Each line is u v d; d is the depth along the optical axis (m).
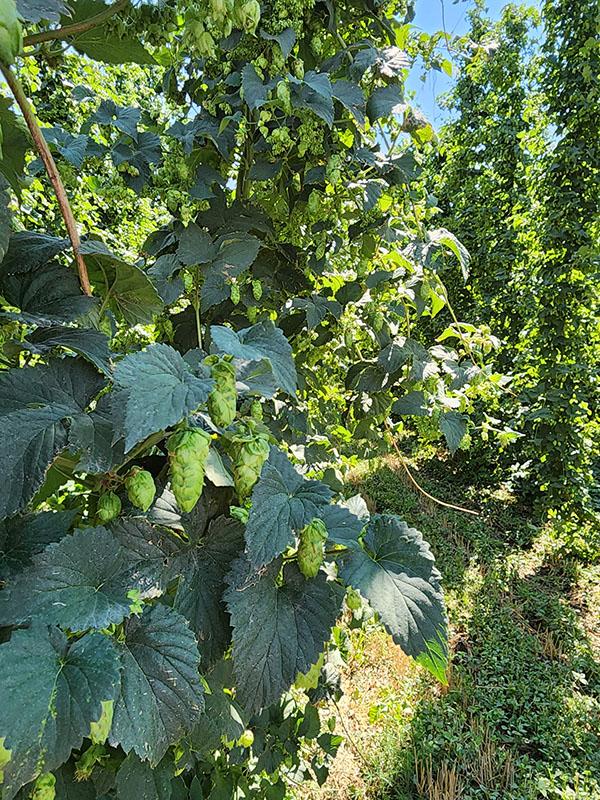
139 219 2.80
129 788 0.89
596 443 5.11
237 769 1.48
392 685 3.07
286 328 1.87
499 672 3.32
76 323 1.00
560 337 4.88
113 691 0.64
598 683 3.33
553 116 5.00
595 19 4.31
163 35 1.32
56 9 0.68
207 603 0.93
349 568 0.94
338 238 1.88
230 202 1.77
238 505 1.03
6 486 0.70
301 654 0.89
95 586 0.78
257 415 1.23
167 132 1.58
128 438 0.66
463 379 2.12
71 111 3.04
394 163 1.82
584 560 4.73
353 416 2.30
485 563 4.58
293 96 1.43
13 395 0.79
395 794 2.49
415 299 2.04
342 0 1.65
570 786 2.63
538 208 5.45
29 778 0.58
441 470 6.69
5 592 0.72
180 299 1.86
